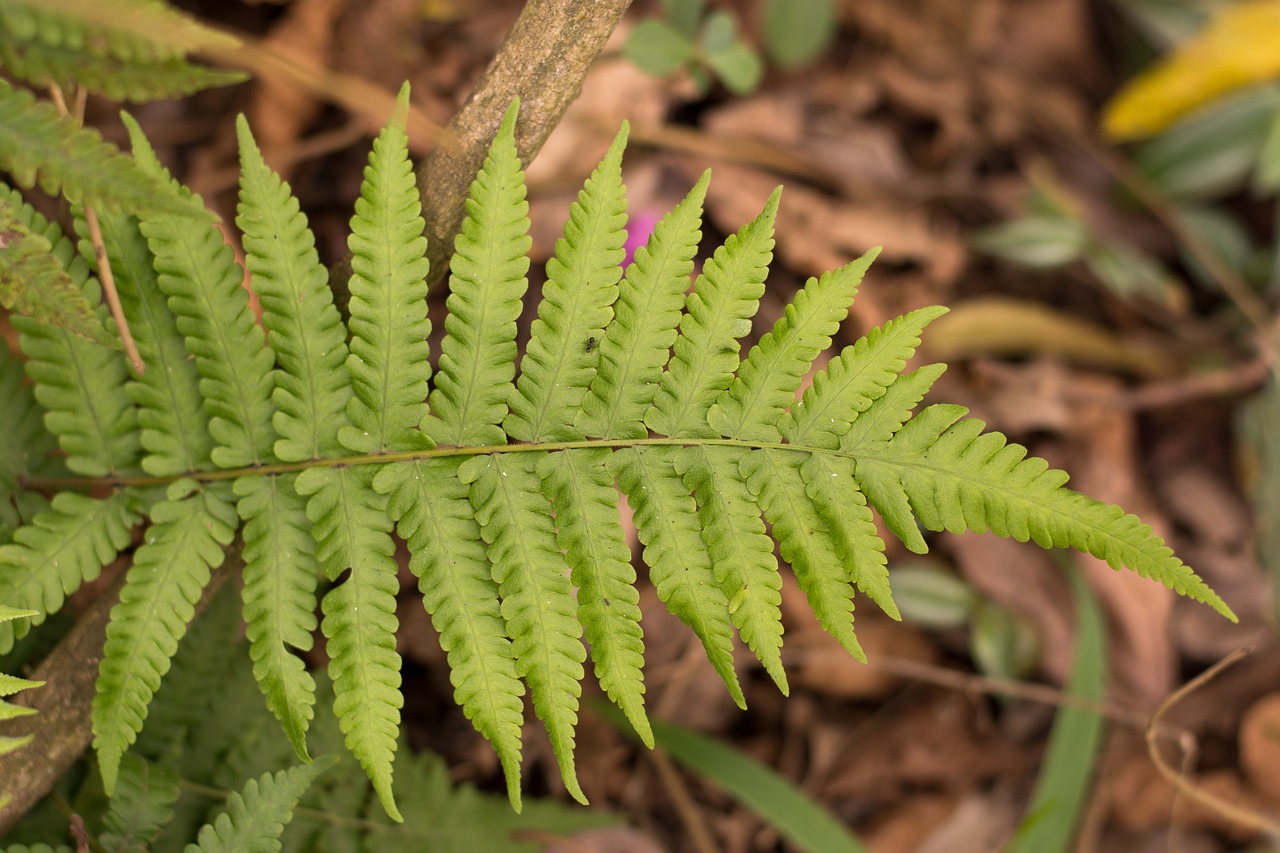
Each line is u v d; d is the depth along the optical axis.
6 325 0.72
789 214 0.96
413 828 0.70
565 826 0.73
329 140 0.81
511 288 0.61
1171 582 0.60
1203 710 0.94
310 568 0.61
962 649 0.93
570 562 0.61
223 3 0.80
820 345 0.61
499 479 0.61
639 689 0.61
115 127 0.79
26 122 0.57
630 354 0.61
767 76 1.03
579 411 0.61
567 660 0.61
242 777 0.67
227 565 0.64
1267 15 1.11
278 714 0.61
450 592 0.61
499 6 0.87
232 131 0.80
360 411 0.61
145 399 0.61
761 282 0.61
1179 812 0.92
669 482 0.61
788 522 0.61
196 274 0.60
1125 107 1.12
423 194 0.63
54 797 0.65
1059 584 0.93
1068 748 0.80
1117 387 1.04
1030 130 1.12
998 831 0.89
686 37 0.85
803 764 0.88
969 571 0.92
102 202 0.57
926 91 1.08
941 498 0.61
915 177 1.05
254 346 0.61
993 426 0.97
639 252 0.61
